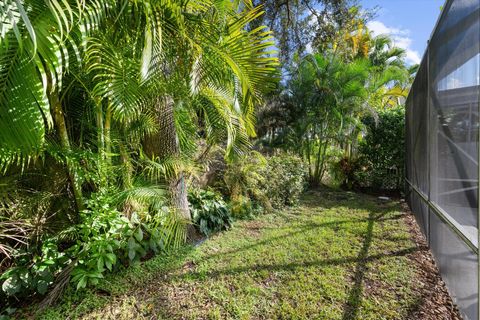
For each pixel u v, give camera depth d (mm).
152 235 2551
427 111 2760
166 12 1712
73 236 2291
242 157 3604
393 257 2646
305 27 6367
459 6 1682
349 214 4160
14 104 1261
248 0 2500
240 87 2357
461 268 1735
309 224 3684
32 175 2199
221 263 2539
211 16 1967
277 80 2209
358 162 6207
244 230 3461
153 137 2879
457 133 1798
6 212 1989
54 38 1264
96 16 1452
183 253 2703
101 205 2135
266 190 4379
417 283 2189
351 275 2328
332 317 1801
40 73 1305
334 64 5945
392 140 5770
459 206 1768
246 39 2010
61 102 2021
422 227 3209
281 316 1820
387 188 5902
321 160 6578
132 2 1607
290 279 2271
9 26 1096
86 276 1976
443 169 2164
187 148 3289
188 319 1797
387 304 1929
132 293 2066
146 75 1674
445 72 2039
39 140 1354
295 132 6512
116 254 2402
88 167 2189
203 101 3041
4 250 1847
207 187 4098
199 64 1927
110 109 2020
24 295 1953
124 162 2488
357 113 5980
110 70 1777
